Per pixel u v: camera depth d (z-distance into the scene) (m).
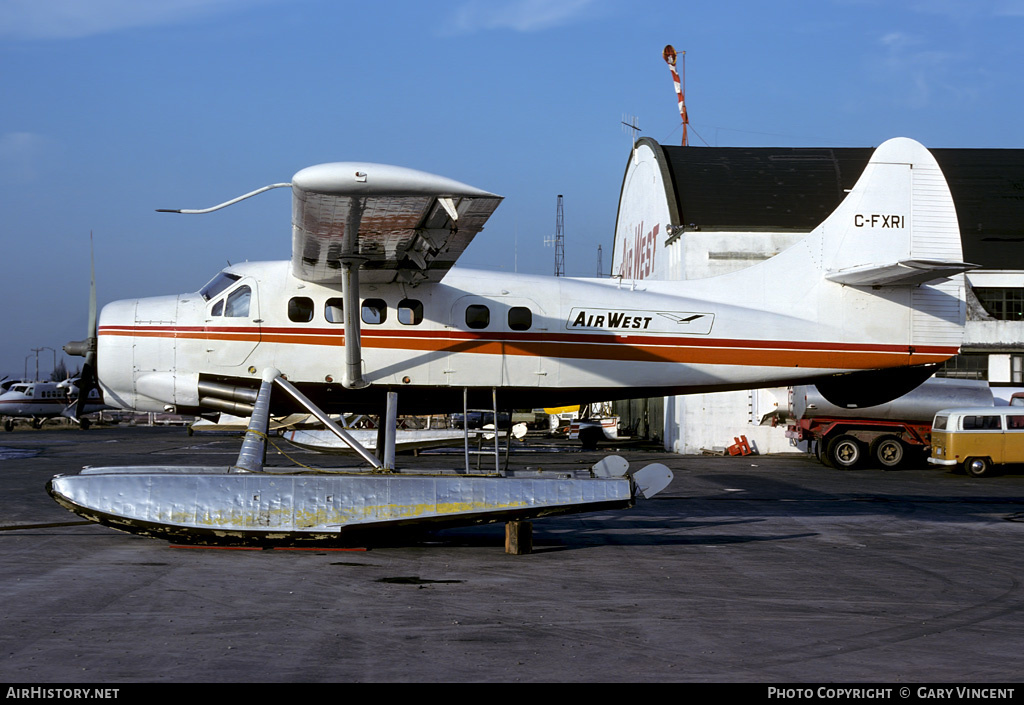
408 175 7.82
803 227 26.53
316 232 8.92
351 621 6.16
